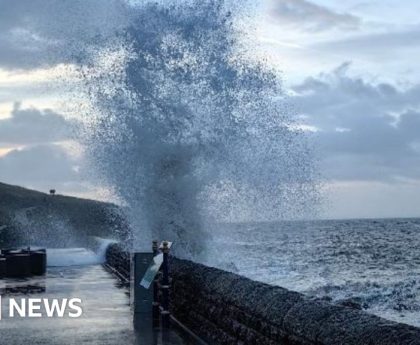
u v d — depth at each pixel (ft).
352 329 16.69
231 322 25.54
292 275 86.28
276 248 176.55
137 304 38.34
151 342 29.50
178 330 32.48
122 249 70.23
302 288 75.20
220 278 28.40
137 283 38.24
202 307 30.04
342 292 75.56
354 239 288.30
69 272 72.33
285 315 20.29
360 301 67.36
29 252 68.54
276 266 97.14
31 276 66.69
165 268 34.17
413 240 271.28
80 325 34.96
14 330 33.96
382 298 71.36
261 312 22.16
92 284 57.67
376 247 208.85
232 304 25.49
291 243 235.40
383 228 500.33
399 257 155.84
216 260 55.88
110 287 54.95
